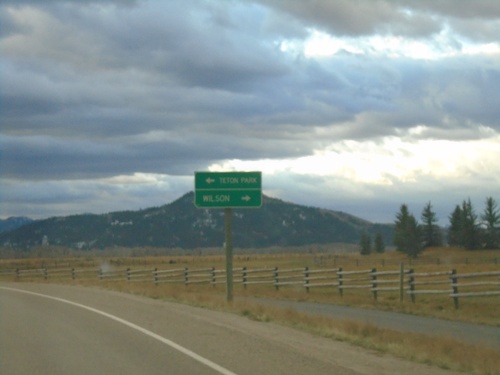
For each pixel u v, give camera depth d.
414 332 18.16
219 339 14.88
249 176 27.73
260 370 11.01
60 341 14.77
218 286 41.00
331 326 17.44
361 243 126.75
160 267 80.88
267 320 19.81
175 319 19.42
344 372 10.97
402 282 27.36
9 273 71.06
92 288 38.94
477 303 25.31
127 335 15.68
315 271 35.28
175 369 11.07
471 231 106.06
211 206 27.44
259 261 97.81
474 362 12.39
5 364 11.76
